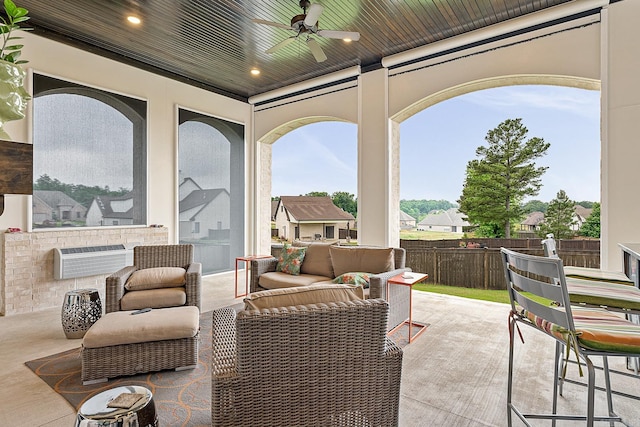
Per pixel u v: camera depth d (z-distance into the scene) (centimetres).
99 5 370
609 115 349
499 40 414
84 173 450
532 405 203
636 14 336
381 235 509
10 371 242
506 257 175
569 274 243
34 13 383
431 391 219
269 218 720
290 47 470
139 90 513
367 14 388
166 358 239
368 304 148
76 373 239
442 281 596
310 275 389
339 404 146
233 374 135
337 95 564
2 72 86
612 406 186
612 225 347
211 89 616
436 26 416
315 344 140
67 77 434
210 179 614
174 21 403
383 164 509
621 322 144
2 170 80
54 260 409
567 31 374
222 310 224
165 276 335
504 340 307
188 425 182
